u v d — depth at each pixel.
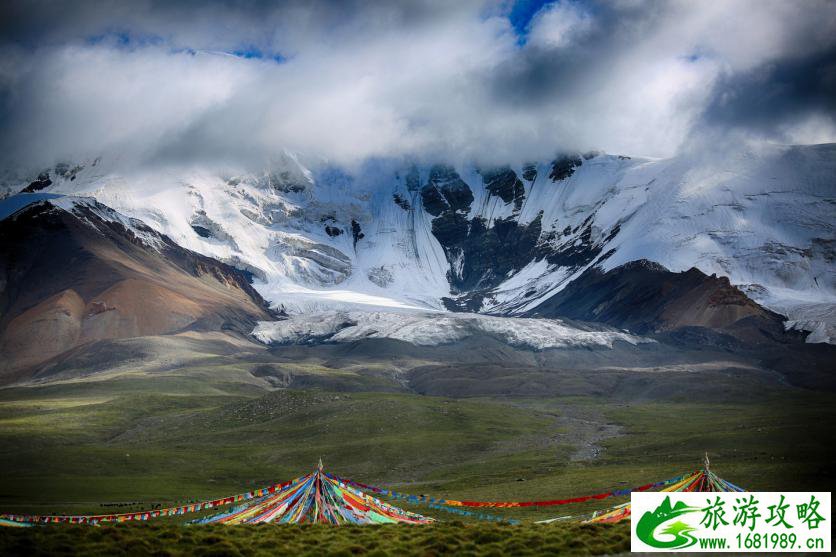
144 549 72.38
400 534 77.75
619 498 123.50
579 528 79.19
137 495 164.62
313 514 88.12
